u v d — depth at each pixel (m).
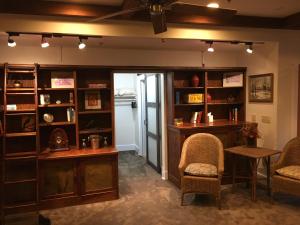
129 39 3.81
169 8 2.35
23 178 3.78
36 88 3.79
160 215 3.50
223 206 3.71
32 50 4.10
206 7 2.41
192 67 4.66
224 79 5.08
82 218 3.47
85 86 4.38
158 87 5.16
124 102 7.30
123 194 4.27
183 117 5.00
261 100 4.60
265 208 3.62
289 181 3.53
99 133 4.48
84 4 2.95
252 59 4.80
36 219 3.42
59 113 4.25
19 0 2.77
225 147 4.59
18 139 4.04
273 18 3.74
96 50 4.42
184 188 3.79
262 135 4.61
